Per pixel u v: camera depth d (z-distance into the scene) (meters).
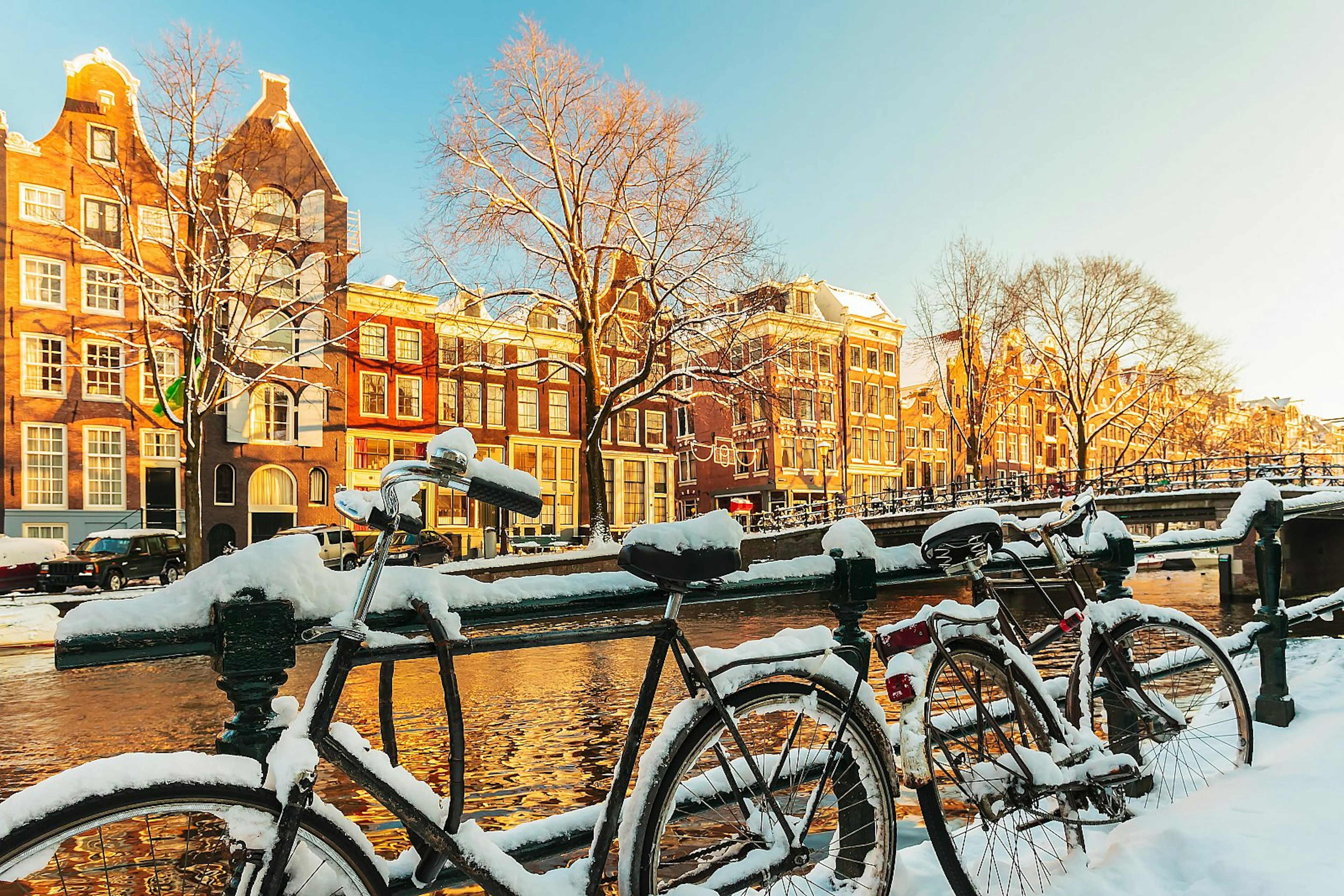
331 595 1.45
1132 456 56.31
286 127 26.05
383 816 2.75
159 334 24.14
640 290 25.50
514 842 1.63
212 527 25.06
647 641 1.82
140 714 7.74
